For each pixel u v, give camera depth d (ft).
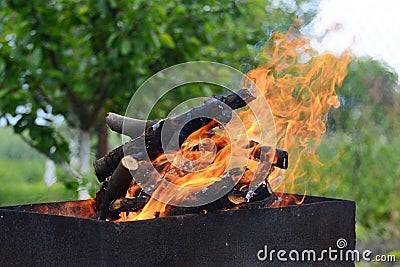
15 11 10.64
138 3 10.38
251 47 11.77
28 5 10.55
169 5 10.74
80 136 11.88
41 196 12.13
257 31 11.89
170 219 5.22
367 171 13.67
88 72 11.56
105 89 11.39
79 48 12.20
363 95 12.58
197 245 5.37
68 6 10.94
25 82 11.32
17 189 19.85
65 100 11.83
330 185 12.99
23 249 5.51
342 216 6.49
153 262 5.09
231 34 11.85
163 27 10.87
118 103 11.64
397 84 12.50
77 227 5.15
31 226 5.46
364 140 13.47
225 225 5.55
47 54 10.91
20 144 27.66
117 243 4.86
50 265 5.32
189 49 11.28
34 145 11.61
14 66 10.94
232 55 11.50
